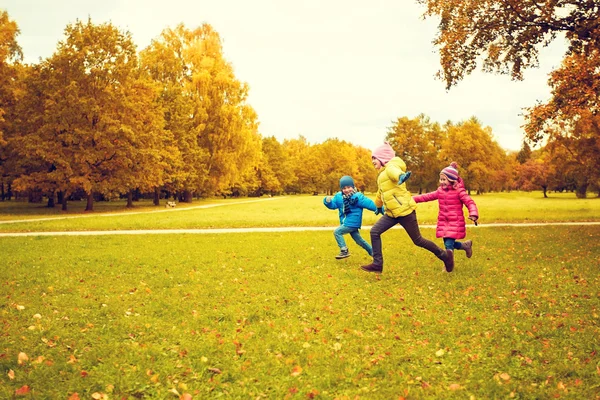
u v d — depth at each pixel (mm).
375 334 5434
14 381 4184
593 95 13938
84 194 61562
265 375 4297
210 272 9406
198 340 5262
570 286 7680
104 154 35188
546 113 14695
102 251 12656
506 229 18453
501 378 4145
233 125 46125
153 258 11328
